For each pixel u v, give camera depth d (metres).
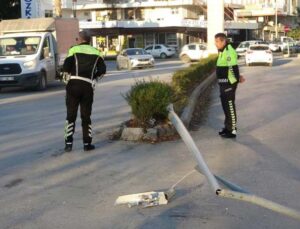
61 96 19.69
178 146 10.12
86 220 6.45
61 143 10.62
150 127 10.76
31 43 22.56
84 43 9.93
